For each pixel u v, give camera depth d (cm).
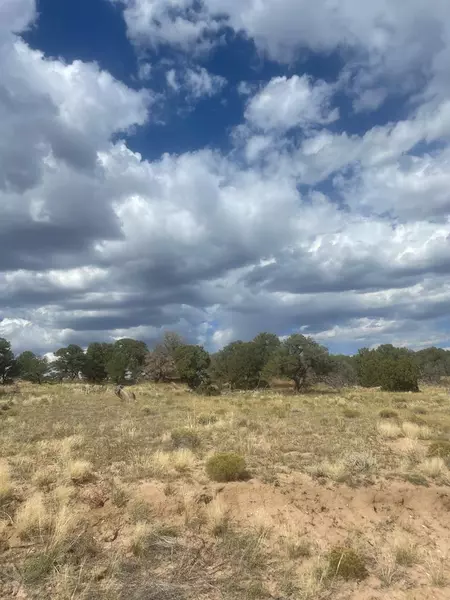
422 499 917
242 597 591
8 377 7388
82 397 3516
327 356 5456
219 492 874
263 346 6675
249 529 771
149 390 4725
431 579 671
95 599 560
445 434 1608
